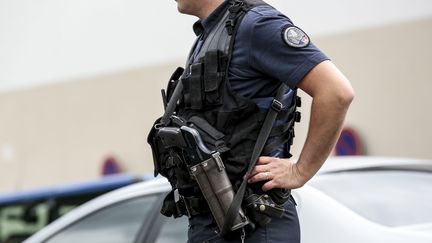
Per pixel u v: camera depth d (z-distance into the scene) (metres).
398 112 14.38
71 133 20.91
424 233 5.43
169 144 4.49
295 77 4.27
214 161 4.32
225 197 4.30
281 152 4.50
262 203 4.29
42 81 21.58
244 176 4.33
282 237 4.38
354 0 14.89
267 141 4.39
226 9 4.62
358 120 14.95
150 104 18.86
